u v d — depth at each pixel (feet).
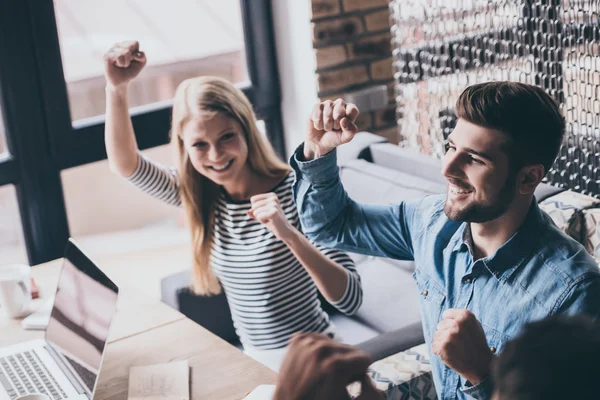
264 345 7.43
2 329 7.06
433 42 9.82
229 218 7.29
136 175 7.79
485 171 4.25
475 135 4.25
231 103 7.11
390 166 9.32
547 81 8.33
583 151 8.04
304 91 11.37
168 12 11.21
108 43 10.63
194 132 7.02
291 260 7.15
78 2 10.39
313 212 5.39
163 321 6.76
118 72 7.45
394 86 11.64
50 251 10.46
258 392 5.46
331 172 5.23
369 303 8.65
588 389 1.81
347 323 8.82
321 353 2.18
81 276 6.49
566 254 4.33
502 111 4.17
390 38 11.45
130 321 6.80
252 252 7.18
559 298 4.24
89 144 10.37
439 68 9.85
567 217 7.11
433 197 5.13
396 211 5.25
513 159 4.23
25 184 10.08
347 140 4.91
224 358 6.09
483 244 4.56
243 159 7.16
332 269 6.47
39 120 9.97
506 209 4.33
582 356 1.85
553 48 8.18
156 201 12.16
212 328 8.93
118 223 11.80
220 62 11.56
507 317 4.42
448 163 4.35
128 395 5.67
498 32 8.82
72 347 6.25
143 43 11.06
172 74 11.28
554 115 4.26
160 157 11.64
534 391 1.85
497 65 8.91
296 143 11.84
